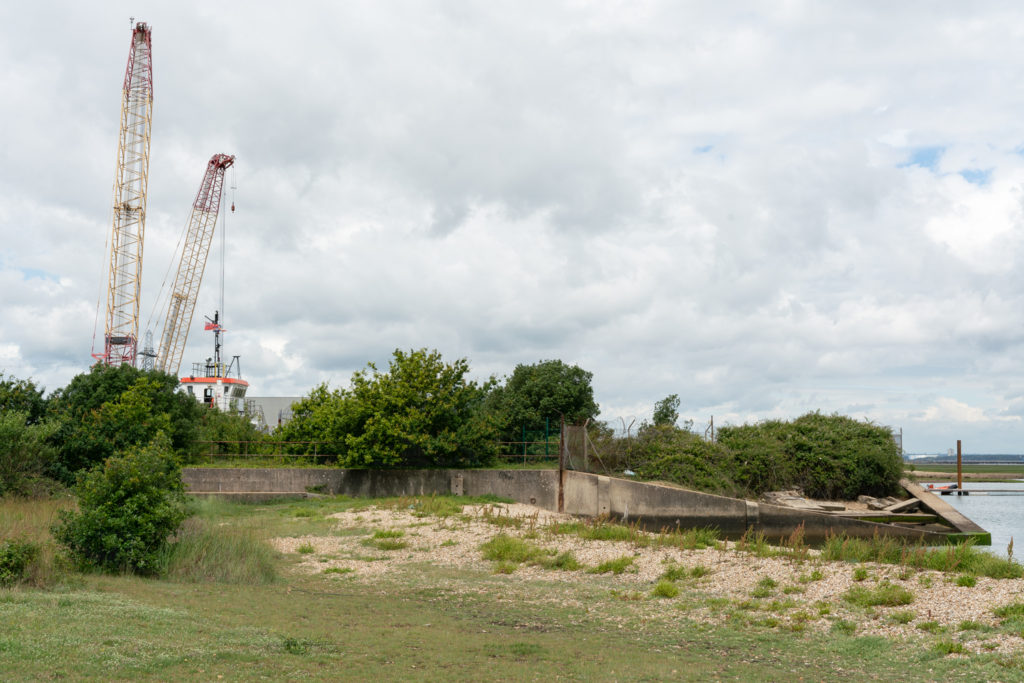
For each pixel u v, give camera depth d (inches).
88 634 414.0
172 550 730.8
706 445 1707.7
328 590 725.9
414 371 1711.4
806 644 526.0
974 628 521.7
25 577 557.3
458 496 1615.4
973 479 3964.1
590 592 721.0
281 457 1793.8
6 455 1245.7
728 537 1411.2
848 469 1727.4
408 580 786.8
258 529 1102.4
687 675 438.9
